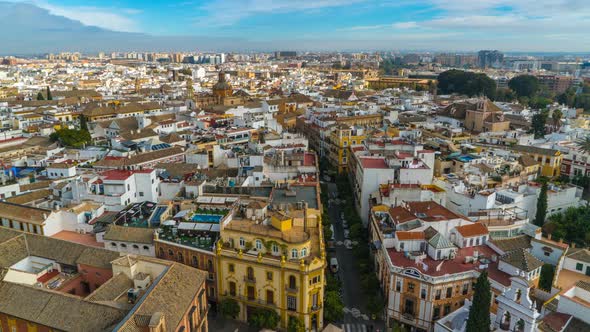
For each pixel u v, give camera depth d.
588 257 101.88
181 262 108.62
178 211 127.06
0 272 90.00
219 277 103.88
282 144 191.75
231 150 183.00
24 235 110.69
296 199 129.12
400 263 103.25
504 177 155.75
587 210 139.88
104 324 78.00
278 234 100.81
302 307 97.88
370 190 149.62
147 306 79.88
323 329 95.44
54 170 156.50
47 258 105.12
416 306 99.50
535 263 96.81
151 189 136.50
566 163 183.88
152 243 110.00
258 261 98.44
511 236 119.56
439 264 99.94
